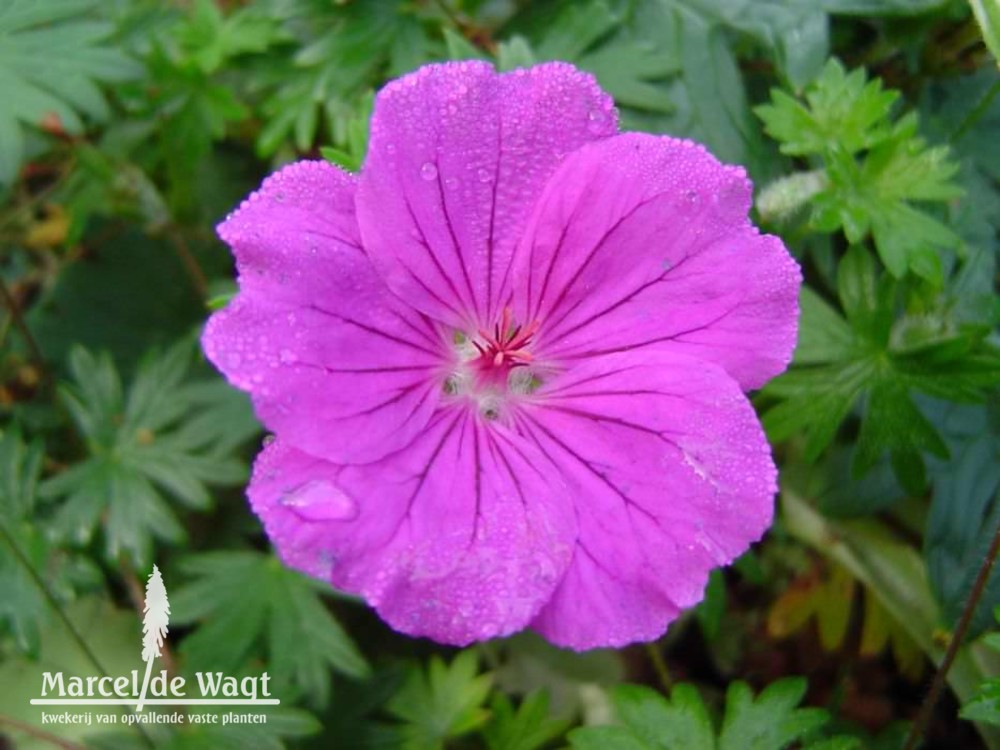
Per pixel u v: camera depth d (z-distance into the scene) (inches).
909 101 4.6
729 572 4.9
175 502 4.4
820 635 4.7
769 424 3.9
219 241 5.0
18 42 4.1
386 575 2.9
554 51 4.3
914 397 4.2
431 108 3.0
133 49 4.6
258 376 2.8
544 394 3.4
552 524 3.1
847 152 3.9
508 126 3.1
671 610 3.0
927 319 4.0
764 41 4.2
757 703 3.7
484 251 3.2
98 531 4.2
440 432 3.2
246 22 4.6
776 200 4.0
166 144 4.7
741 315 3.1
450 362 3.3
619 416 3.2
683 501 3.0
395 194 3.0
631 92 4.2
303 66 4.5
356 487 2.9
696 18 4.3
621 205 3.1
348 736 4.1
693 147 3.1
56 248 5.1
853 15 4.2
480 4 4.5
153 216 4.7
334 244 3.0
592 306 3.3
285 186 3.0
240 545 4.4
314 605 3.9
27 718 4.0
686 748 3.6
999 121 4.5
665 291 3.2
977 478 4.1
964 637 3.9
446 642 2.9
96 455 4.2
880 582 4.3
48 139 4.8
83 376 4.3
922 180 3.9
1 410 4.7
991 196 4.4
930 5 4.2
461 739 4.3
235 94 4.8
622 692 3.7
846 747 3.6
